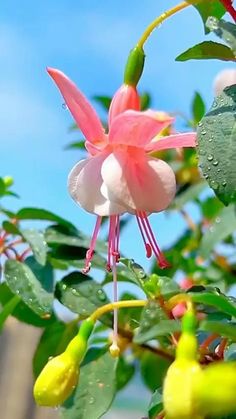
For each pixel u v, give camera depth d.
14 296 0.38
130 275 0.35
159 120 0.26
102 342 0.39
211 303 0.26
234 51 0.28
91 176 0.28
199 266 0.50
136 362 0.46
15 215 0.38
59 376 0.27
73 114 0.28
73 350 0.27
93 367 0.34
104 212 0.27
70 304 0.34
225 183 0.26
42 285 0.35
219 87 0.49
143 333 0.26
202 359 0.27
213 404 0.23
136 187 0.27
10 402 0.73
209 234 0.47
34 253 0.36
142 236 0.28
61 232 0.37
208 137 0.26
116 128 0.27
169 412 0.23
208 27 0.29
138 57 0.29
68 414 0.33
